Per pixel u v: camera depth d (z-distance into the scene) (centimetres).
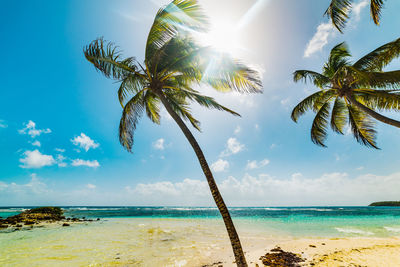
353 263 630
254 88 548
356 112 1141
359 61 902
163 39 577
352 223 1972
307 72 1094
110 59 576
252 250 854
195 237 1182
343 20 690
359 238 1109
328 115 1195
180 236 1216
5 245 936
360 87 956
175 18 536
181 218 2952
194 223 2075
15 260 694
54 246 916
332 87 1037
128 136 705
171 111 595
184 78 660
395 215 3081
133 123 705
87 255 766
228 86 595
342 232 1388
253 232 1409
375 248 823
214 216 3616
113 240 1074
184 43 609
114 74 587
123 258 730
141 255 769
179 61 584
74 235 1227
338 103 1183
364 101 1009
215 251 831
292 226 1769
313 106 1200
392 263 627
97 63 565
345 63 1102
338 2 682
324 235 1264
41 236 1184
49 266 632
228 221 472
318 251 795
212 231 1451
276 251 811
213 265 652
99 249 862
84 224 1908
